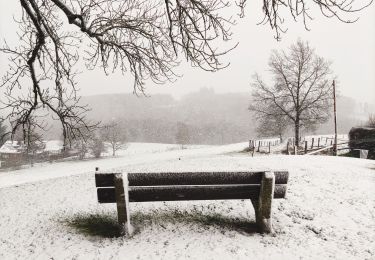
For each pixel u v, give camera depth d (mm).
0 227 5941
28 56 6234
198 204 6285
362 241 4723
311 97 32344
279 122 33750
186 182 4715
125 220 4777
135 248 4410
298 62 32688
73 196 8250
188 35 5426
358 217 5676
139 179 4695
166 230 5012
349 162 13242
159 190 4770
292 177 8711
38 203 7801
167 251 4316
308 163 12047
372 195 7016
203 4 5352
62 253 4383
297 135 32094
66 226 5469
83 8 5844
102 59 7004
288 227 5195
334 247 4508
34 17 5250
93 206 6715
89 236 4922
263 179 4758
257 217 5020
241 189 4875
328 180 8336
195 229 5051
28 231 5457
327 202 6445
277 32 5074
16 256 4484
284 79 33219
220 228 5094
